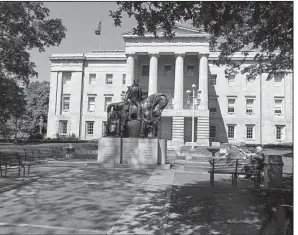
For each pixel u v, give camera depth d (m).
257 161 14.32
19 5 15.91
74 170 17.14
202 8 8.34
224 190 11.55
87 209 8.80
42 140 54.34
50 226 7.30
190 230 6.90
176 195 10.52
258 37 10.17
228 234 6.64
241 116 58.66
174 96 54.00
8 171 16.62
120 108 20.12
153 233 6.84
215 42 15.09
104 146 19.23
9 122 63.09
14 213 8.39
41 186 12.15
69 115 63.00
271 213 7.69
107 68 63.91
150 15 8.78
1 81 20.34
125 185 12.45
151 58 54.59
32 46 18.02
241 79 59.25
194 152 33.69
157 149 18.91
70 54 64.00
